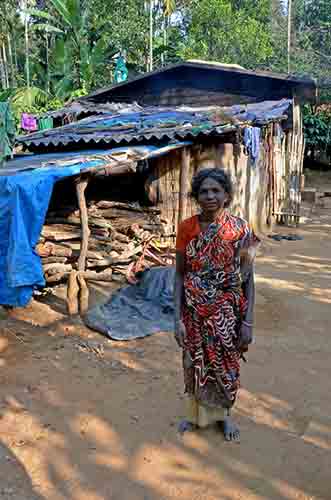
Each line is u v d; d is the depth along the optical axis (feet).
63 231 22.11
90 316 18.28
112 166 20.42
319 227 38.40
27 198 17.01
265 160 35.78
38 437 11.23
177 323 10.30
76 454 10.63
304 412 12.26
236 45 76.95
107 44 65.51
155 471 10.08
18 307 19.16
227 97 41.37
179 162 27.94
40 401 12.78
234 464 10.28
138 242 23.86
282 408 12.43
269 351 15.81
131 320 18.08
